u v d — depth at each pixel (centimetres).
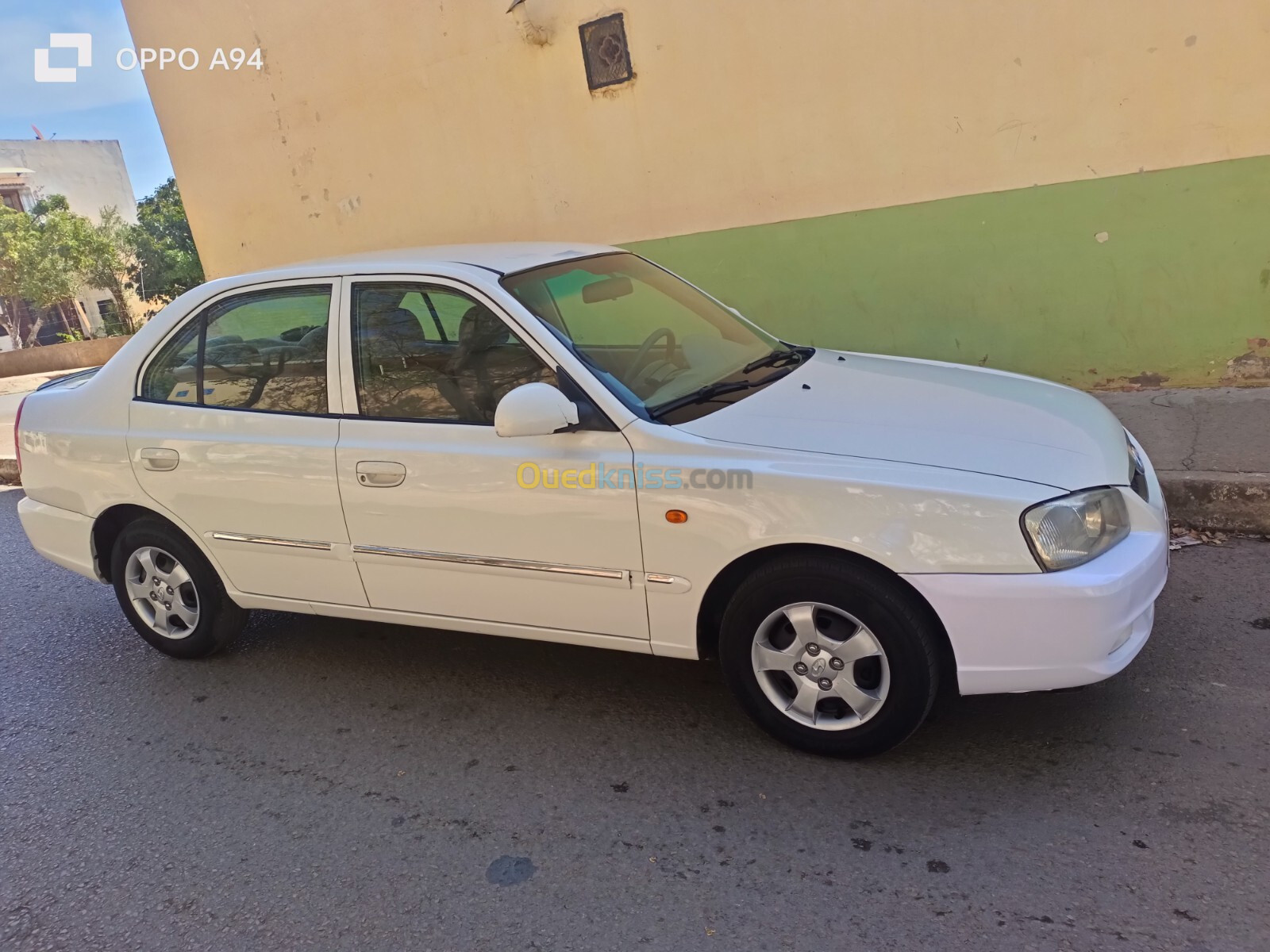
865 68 641
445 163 816
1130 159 591
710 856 279
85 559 441
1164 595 407
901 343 690
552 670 400
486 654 423
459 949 254
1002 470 283
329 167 874
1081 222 614
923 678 289
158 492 404
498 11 746
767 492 290
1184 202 586
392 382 355
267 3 848
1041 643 274
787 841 281
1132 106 582
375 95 826
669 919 256
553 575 329
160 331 409
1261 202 569
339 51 827
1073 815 278
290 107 871
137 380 413
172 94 930
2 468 888
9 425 1162
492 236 820
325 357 367
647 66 707
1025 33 593
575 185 768
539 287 357
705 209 724
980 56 609
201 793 341
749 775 314
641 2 693
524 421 301
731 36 673
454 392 344
